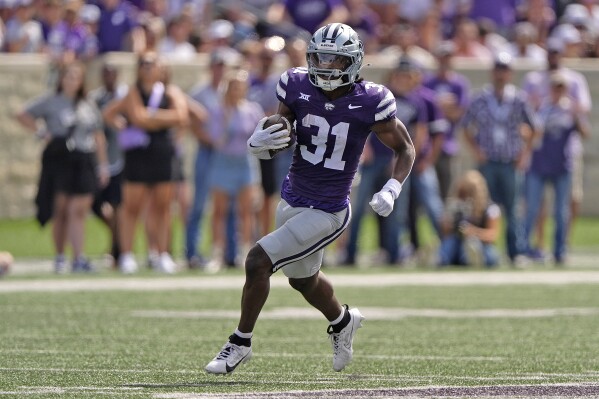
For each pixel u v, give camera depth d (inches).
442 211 2146.9
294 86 918.4
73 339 1179.9
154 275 1902.1
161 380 909.2
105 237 2514.8
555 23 2999.5
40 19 2645.2
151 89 1916.8
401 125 930.7
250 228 2054.6
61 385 878.4
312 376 943.0
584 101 2236.7
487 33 2800.2
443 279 1873.8
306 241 904.3
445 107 2271.2
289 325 1317.7
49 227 2561.5
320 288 935.7
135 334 1223.5
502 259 2274.9
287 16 2488.9
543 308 1503.4
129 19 2561.5
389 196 908.6
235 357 911.0
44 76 2608.3
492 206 2114.9
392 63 2669.8
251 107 2021.4
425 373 963.3
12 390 851.4
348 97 910.4
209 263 2044.8
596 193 2906.0
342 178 916.0
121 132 1918.1
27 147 2623.0
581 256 2375.7
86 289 1684.3
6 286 1718.8
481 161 2149.4
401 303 1553.9
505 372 970.1
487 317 1407.5
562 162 2192.4
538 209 2223.2
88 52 2518.5
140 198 1941.4
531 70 2751.0
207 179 2037.4
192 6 2733.8
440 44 2834.6
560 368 994.7
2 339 1176.8
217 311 1439.5
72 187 1934.1
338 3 2477.9
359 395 829.2
